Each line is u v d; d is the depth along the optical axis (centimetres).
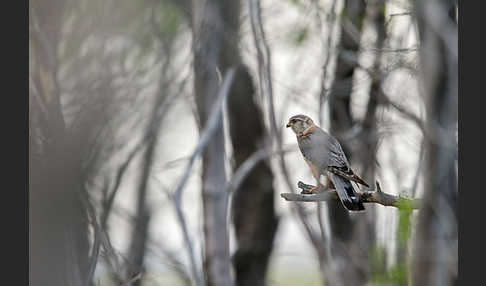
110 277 1440
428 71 1195
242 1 1608
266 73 1338
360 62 1532
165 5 1634
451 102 1175
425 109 1201
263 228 1777
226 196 1392
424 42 1205
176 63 1692
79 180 1452
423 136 1222
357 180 1113
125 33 1622
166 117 1753
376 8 1535
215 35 1492
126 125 1609
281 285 1762
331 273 1427
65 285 1393
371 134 1513
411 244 1198
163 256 1516
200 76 1496
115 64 1583
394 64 1395
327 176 1148
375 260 1332
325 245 1436
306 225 1452
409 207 1104
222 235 1500
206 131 1237
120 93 1560
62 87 1522
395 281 1210
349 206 1086
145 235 1669
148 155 1741
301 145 1201
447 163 1180
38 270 1395
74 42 1549
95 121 1516
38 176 1434
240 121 1759
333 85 1520
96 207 1540
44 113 1430
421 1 1212
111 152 1576
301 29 1518
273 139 1367
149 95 1628
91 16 1565
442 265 1189
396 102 1441
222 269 1488
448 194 1175
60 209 1425
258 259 1777
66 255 1410
